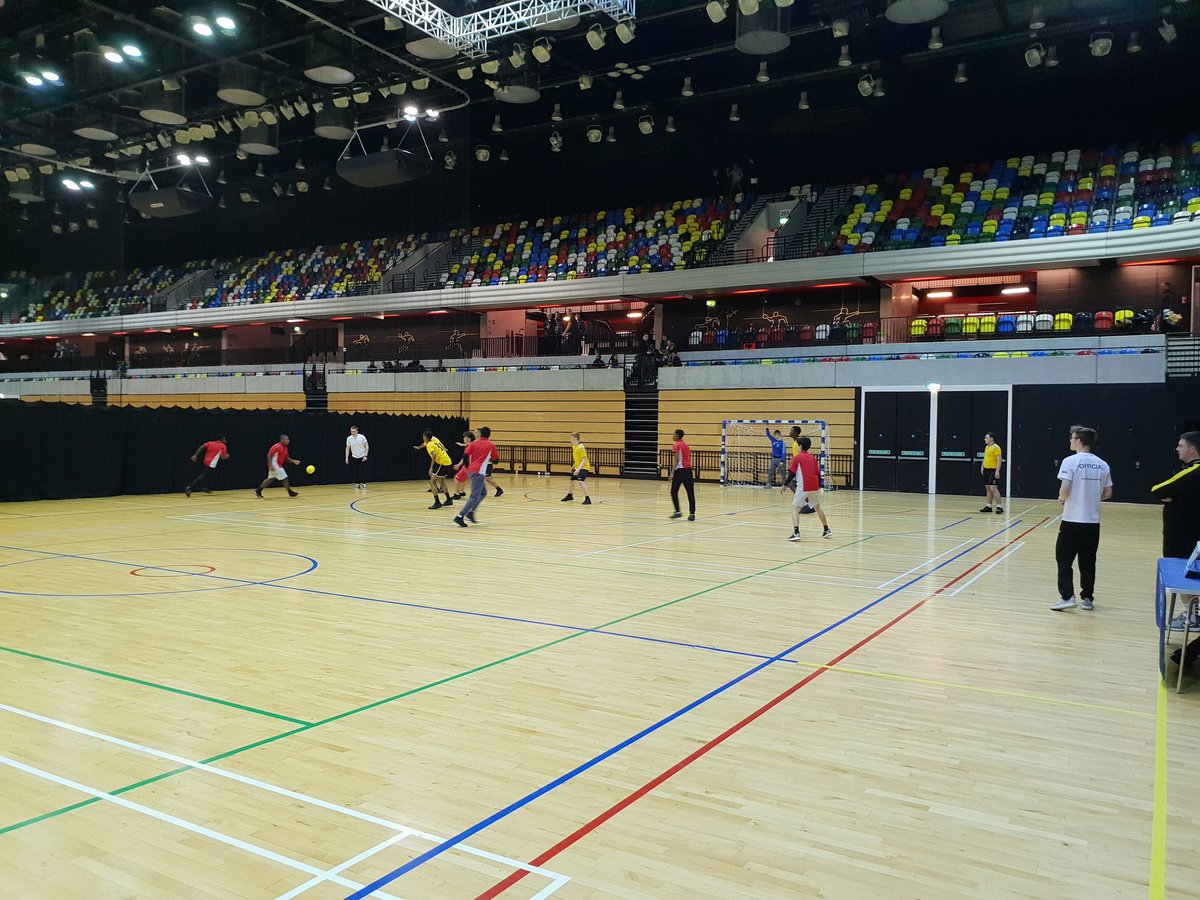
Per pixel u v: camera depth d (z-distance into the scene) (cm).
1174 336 1908
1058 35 1991
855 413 2288
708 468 2525
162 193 2917
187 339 3866
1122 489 1953
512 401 2866
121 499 1839
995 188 2525
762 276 2495
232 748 403
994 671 552
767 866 295
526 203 3422
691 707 473
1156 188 2256
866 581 889
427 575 911
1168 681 531
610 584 864
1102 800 354
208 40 1856
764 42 1723
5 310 3209
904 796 356
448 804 343
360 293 3303
